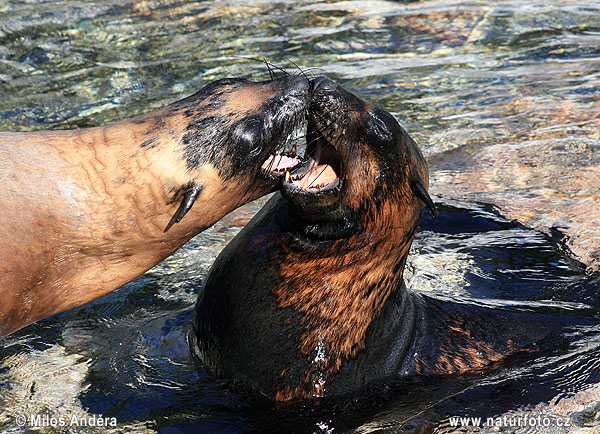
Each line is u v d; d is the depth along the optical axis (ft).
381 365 38.19
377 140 35.86
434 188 58.80
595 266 48.06
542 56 86.99
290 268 36.47
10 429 33.50
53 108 72.49
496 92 77.41
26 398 35.76
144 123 33.68
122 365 38.37
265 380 36.45
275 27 97.45
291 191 33.81
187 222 34.47
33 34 94.02
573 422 34.88
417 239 51.72
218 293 37.86
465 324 41.11
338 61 85.40
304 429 34.63
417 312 41.14
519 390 36.99
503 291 45.91
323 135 34.91
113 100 74.28
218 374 37.68
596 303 44.52
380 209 36.73
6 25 96.53
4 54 87.66
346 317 37.22
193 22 99.35
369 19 100.68
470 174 61.00
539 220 53.62
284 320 36.55
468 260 49.01
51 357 39.06
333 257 36.42
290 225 36.29
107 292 36.60
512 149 65.05
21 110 71.92
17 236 32.63
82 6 104.99
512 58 86.69
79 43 91.35
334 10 104.47
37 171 33.04
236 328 36.83
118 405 35.35
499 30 95.61
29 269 33.40
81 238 33.81
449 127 69.67
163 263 48.85
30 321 35.50
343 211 35.53
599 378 37.58
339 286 36.99
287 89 34.27
